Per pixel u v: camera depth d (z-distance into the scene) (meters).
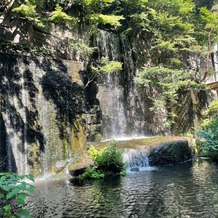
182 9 19.47
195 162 13.15
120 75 17.70
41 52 13.27
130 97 17.88
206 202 6.84
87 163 10.96
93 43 16.22
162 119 17.94
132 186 8.80
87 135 14.08
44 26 13.49
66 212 6.58
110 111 16.61
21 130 10.74
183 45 19.67
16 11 12.19
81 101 12.99
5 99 10.52
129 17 18.92
